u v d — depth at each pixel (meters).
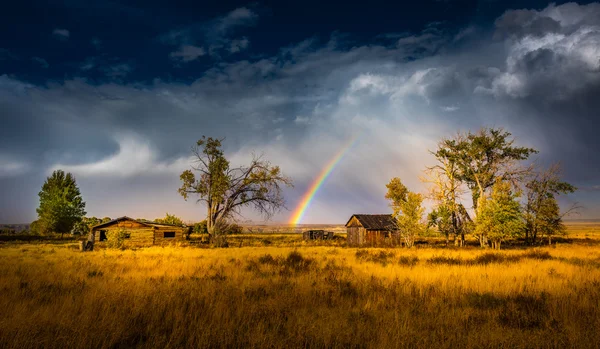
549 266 16.69
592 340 5.79
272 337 5.78
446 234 48.56
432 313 7.59
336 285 10.82
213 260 20.38
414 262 19.44
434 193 49.38
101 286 10.30
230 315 7.24
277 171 54.91
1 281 11.18
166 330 6.33
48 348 5.29
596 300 8.80
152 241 46.03
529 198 48.84
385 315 7.27
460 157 50.16
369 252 29.67
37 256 23.52
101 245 38.59
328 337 5.79
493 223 38.38
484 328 6.49
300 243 51.62
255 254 26.00
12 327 5.96
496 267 16.44
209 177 52.56
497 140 49.31
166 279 12.18
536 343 5.70
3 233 64.75
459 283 11.27
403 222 42.53
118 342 5.66
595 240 55.06
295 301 8.65
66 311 7.19
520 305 8.42
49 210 60.12
